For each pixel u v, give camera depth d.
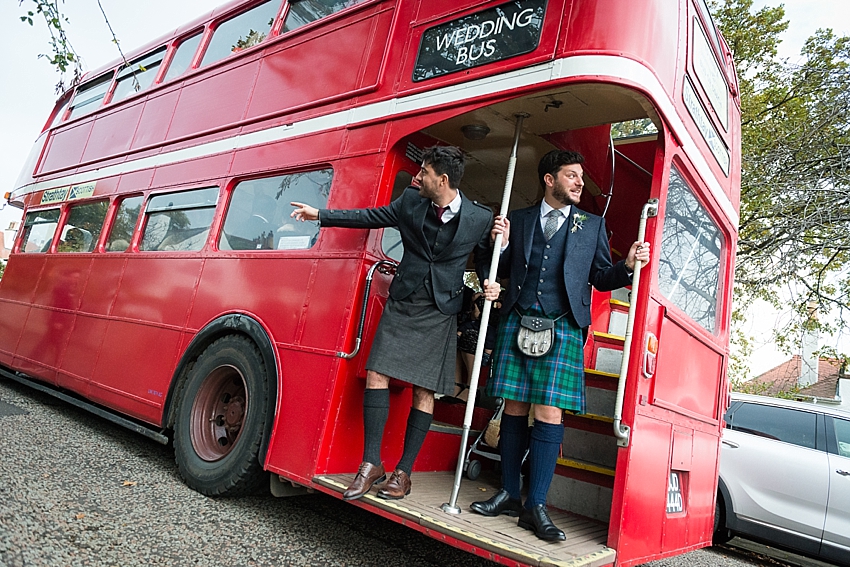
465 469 3.99
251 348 3.89
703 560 5.21
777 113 11.34
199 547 2.98
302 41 4.52
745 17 13.33
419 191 3.18
